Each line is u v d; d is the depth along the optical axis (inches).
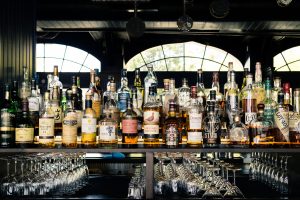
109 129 94.3
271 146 94.0
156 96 108.2
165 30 318.3
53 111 107.0
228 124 107.4
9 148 91.1
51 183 101.7
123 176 132.3
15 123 98.9
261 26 301.1
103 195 98.9
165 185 104.6
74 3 245.4
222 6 181.6
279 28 311.4
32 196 97.0
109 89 112.7
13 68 123.2
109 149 90.5
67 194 100.1
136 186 98.0
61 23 291.6
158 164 117.6
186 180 104.5
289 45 422.0
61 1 244.7
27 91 112.6
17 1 126.6
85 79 416.2
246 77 109.4
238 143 96.9
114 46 390.0
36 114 106.7
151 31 319.0
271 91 112.7
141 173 110.9
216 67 430.9
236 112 105.5
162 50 428.8
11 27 121.6
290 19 245.4
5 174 108.0
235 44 426.0
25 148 91.0
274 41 407.8
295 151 90.4
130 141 96.2
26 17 132.0
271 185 109.6
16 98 106.3
